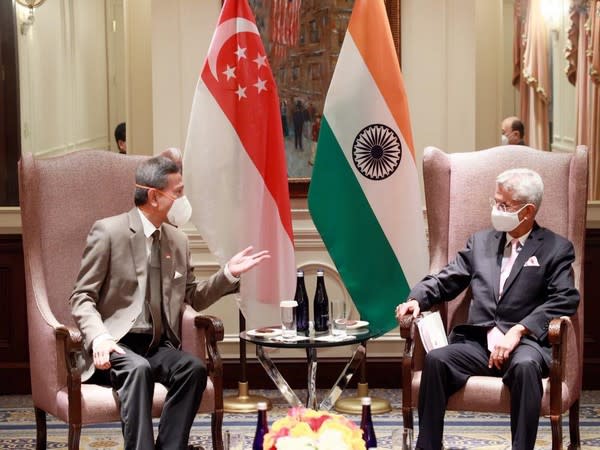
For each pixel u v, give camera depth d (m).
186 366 4.34
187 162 5.45
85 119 6.77
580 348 4.64
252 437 5.29
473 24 6.25
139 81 6.83
